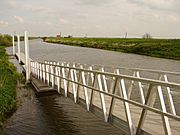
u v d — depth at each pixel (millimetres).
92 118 12734
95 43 90562
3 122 12641
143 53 54406
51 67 15281
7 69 26984
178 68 29797
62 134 11000
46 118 13148
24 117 13359
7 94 15328
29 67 23875
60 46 99438
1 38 118500
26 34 24422
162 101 5594
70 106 15164
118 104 9141
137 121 7125
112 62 38969
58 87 13523
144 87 12039
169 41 73438
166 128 5508
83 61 42469
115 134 10648
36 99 17094
